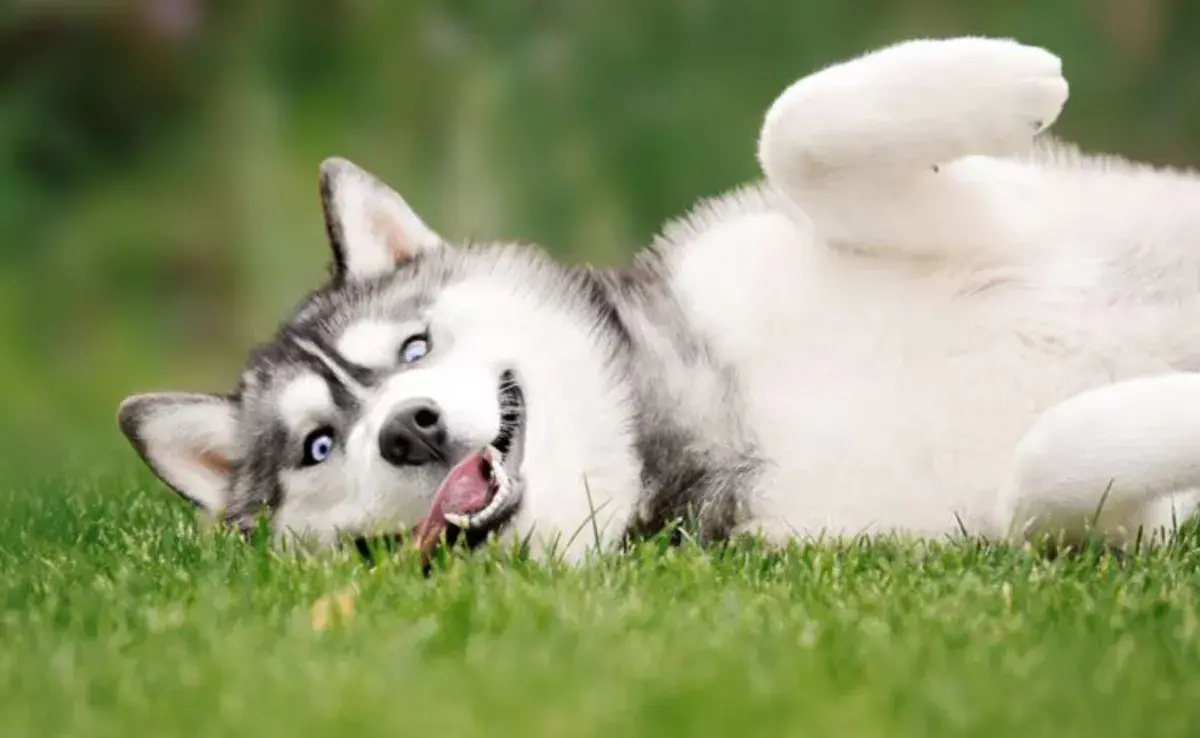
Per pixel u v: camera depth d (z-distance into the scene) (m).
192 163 23.56
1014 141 6.87
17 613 6.04
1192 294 7.02
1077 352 6.93
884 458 6.82
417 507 6.69
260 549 6.73
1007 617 5.70
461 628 5.50
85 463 12.00
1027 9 20.73
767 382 7.00
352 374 7.05
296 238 22.58
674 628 5.42
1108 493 6.42
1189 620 5.59
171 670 5.11
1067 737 4.34
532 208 21.02
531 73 21.34
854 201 7.02
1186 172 7.66
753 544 6.76
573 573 6.26
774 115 6.99
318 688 4.79
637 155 20.78
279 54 23.11
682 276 7.41
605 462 6.92
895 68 6.80
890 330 6.95
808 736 4.29
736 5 20.70
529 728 4.37
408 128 22.34
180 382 21.38
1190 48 20.64
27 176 23.17
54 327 22.39
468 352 7.01
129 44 23.19
